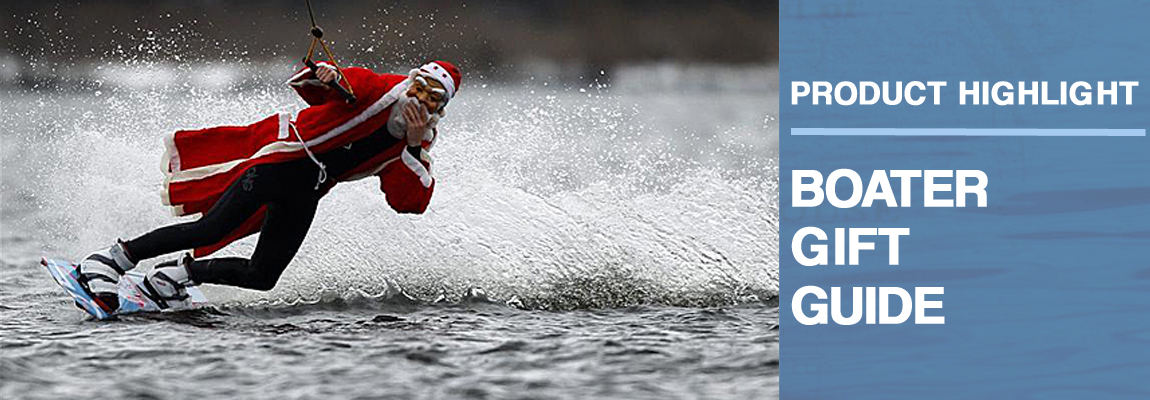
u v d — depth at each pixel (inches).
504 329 1098.7
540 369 941.2
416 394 866.1
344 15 6077.8
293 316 1161.4
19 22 6658.5
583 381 907.4
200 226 1149.7
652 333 1083.3
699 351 1008.9
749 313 1189.1
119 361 956.6
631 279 1294.3
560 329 1100.5
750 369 956.6
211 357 970.1
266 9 5935.0
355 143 1142.3
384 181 1175.0
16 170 3334.2
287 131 1139.3
